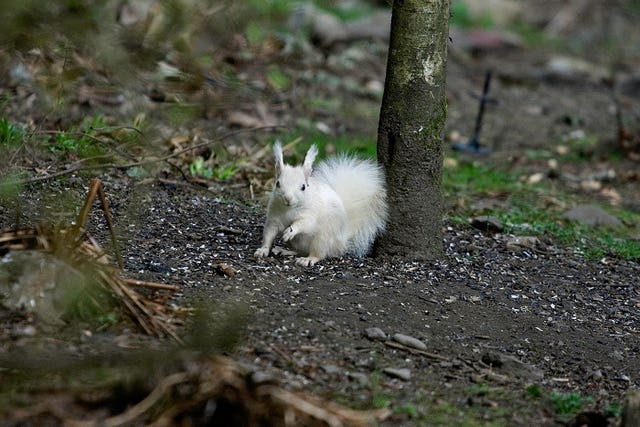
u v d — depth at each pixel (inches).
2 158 423.2
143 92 538.3
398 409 276.1
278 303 340.5
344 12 1077.1
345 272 390.0
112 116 539.5
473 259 439.8
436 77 402.6
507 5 1301.7
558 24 1316.4
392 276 393.1
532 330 361.4
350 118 745.6
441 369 310.8
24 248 310.8
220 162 541.3
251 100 689.0
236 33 651.5
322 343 310.5
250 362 289.4
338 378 288.4
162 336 292.8
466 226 508.1
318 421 254.8
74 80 510.9
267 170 540.4
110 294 306.3
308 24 900.6
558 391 312.5
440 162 414.0
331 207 399.5
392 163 410.9
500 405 292.8
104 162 474.9
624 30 1315.2
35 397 254.8
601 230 550.0
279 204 393.7
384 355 312.2
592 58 1185.4
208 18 570.3
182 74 546.6
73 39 392.5
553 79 1033.5
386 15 1048.8
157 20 501.7
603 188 665.6
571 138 800.3
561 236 515.2
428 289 384.2
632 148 768.9
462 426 274.2
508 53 1141.1
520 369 319.6
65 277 299.1
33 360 271.1
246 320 312.8
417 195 410.9
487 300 383.9
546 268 448.8
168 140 526.0
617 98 937.5
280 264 389.4
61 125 512.7
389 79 406.0
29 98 524.7
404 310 355.6
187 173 516.1
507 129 814.5
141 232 407.5
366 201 413.7
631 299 419.2
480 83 970.1
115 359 273.0
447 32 403.2
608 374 334.0
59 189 435.5
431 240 419.5
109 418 249.8
